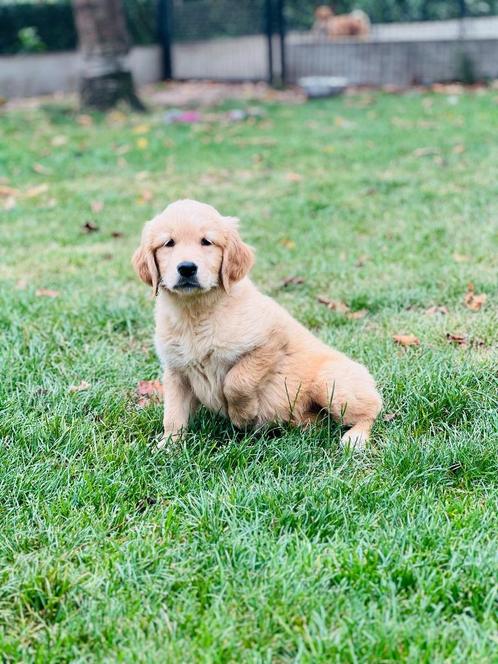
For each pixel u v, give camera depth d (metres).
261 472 2.67
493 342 3.06
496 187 4.27
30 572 2.48
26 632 2.42
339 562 2.47
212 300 2.75
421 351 3.02
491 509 2.57
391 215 3.94
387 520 2.56
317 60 9.57
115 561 2.49
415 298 3.29
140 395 2.94
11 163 5.35
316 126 6.57
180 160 5.45
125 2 9.83
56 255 3.68
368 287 3.35
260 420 2.81
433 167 4.89
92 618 2.42
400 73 9.27
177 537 2.54
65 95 9.33
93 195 4.59
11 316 3.21
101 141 6.14
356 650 2.37
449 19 9.11
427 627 2.39
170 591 2.46
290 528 2.55
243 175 4.98
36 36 9.30
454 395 2.83
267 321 2.76
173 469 2.69
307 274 3.47
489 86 8.70
